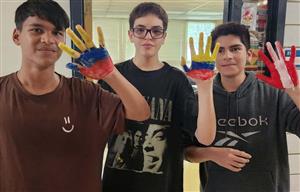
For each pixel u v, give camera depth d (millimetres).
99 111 882
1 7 1366
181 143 1074
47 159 832
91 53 748
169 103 1031
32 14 789
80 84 901
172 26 4746
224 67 1078
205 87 857
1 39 1388
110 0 3506
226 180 1093
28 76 836
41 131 827
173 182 1049
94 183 878
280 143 1095
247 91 1114
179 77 1053
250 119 1092
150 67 1052
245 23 1558
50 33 800
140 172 1012
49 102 845
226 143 1096
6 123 820
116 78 795
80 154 856
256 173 1071
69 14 1403
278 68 927
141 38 1007
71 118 851
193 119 993
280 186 1101
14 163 822
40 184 830
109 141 1032
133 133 1013
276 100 1100
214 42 1048
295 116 1033
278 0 1530
